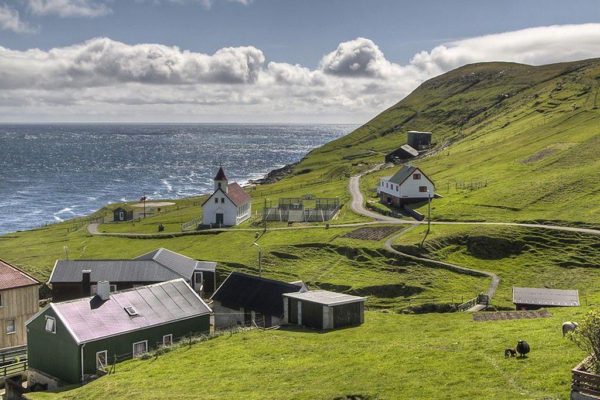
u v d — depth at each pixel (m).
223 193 144.75
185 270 98.56
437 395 39.47
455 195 145.88
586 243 101.12
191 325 69.75
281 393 43.69
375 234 119.12
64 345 62.09
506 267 99.44
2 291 73.50
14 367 66.50
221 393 45.50
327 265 107.69
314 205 159.50
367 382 43.53
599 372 33.25
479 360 45.06
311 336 61.81
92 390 51.41
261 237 127.44
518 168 161.75
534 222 113.44
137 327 64.88
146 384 50.31
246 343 60.19
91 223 167.50
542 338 48.72
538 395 37.16
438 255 105.06
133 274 93.62
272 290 77.94
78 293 93.50
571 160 155.50
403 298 91.31
